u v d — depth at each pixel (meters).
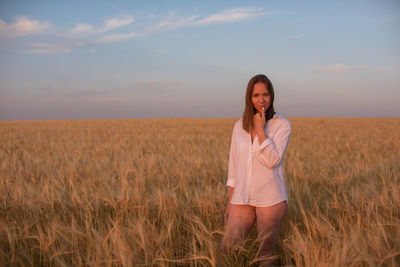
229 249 2.18
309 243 2.06
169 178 5.20
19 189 3.82
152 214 3.29
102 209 3.53
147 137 14.98
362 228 2.33
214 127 24.16
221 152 8.55
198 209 3.32
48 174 5.34
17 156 8.29
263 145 2.09
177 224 2.93
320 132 17.88
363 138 14.04
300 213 3.13
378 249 1.85
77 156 7.87
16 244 2.64
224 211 3.29
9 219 3.35
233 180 2.49
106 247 2.13
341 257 1.79
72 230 2.52
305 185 3.94
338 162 6.58
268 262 2.18
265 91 2.21
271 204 2.17
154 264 2.18
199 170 5.68
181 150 9.34
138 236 2.41
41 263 2.45
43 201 3.54
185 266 2.37
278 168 2.28
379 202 3.13
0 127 25.33
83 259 2.37
